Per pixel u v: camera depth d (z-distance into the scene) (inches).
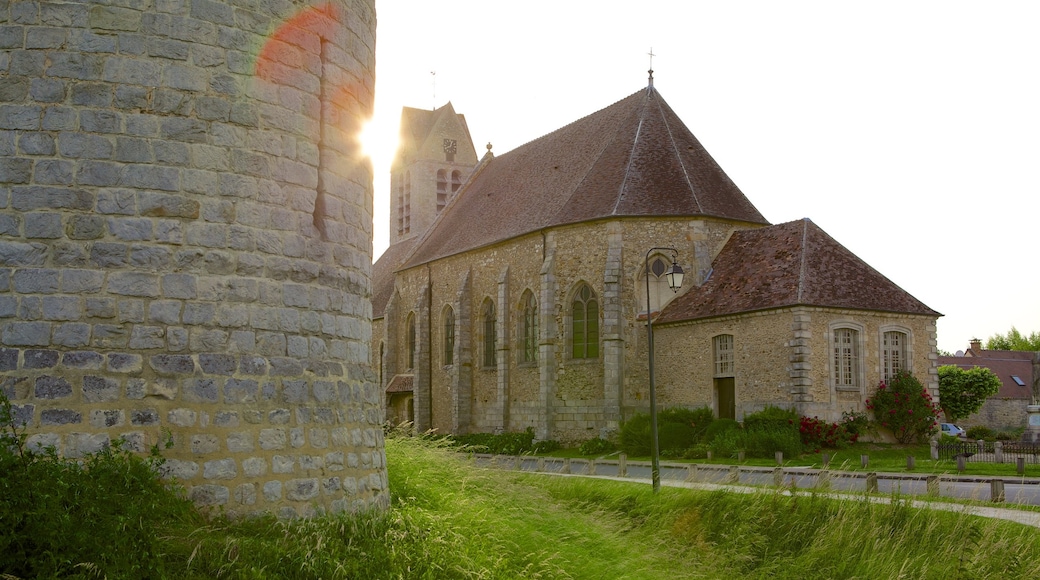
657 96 1649.9
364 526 402.9
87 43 384.8
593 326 1482.5
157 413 377.4
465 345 1793.8
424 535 412.8
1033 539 545.3
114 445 364.5
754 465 1061.1
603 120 1706.4
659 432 1272.1
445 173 2513.5
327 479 423.8
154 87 393.1
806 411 1173.1
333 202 452.4
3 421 339.0
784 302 1202.6
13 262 369.7
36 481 312.0
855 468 1004.6
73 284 373.1
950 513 593.6
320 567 339.0
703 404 1311.5
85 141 380.8
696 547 589.9
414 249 2110.0
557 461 1205.1
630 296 1434.5
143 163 388.2
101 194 380.8
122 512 327.9
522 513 543.5
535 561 444.8
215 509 381.7
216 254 399.2
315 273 435.5
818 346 1196.5
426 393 1936.5
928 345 1290.6
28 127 377.1
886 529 585.9
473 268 1796.3
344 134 465.1
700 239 1422.2
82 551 291.4
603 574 463.2
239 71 414.0
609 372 1409.9
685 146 1560.0
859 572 543.2
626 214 1437.0
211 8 408.5
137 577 295.9
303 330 425.4
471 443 1635.1
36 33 381.1
